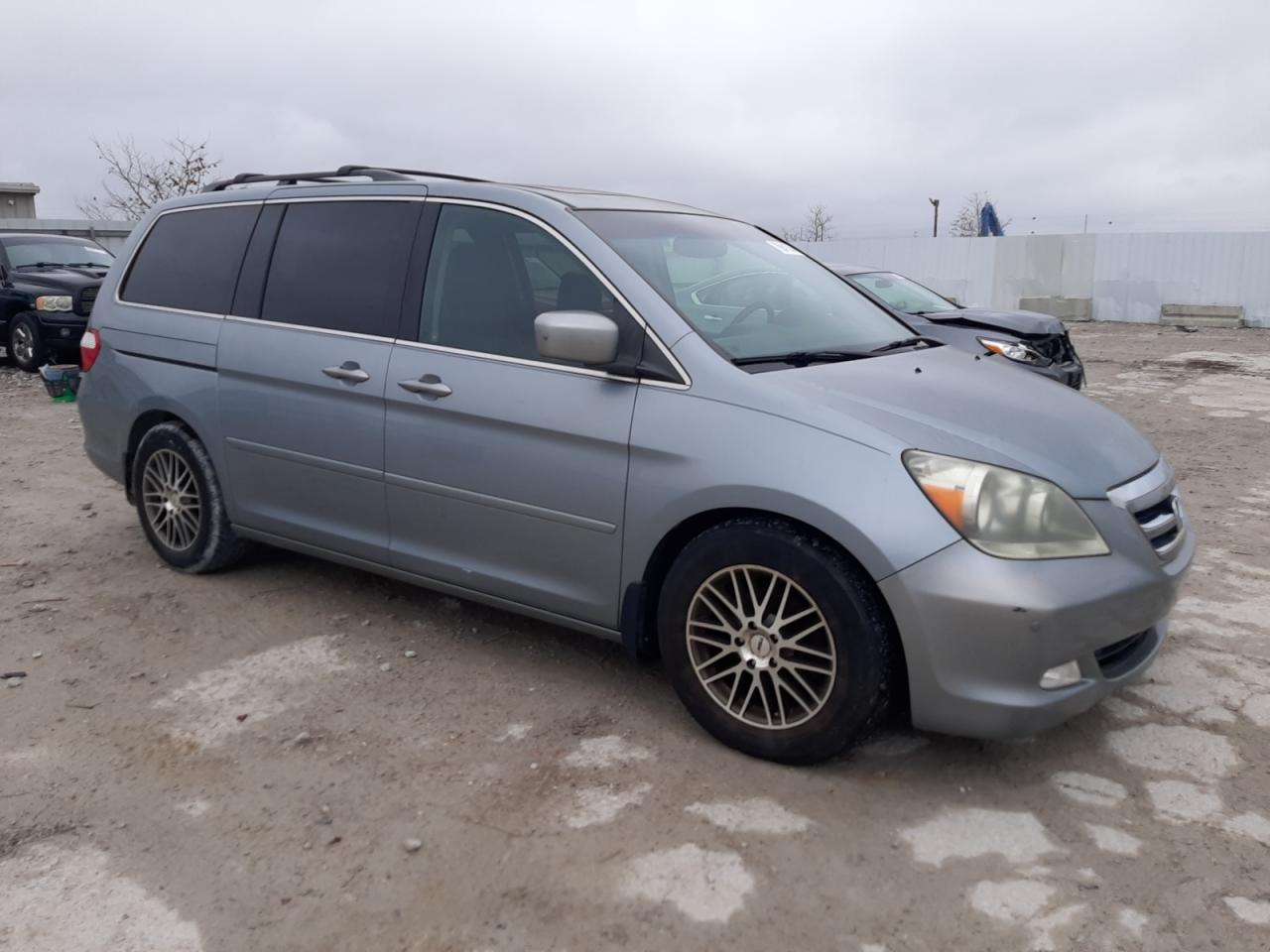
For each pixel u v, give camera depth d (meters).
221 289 4.77
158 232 5.20
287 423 4.39
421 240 4.11
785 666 3.21
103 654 4.17
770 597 3.22
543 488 3.62
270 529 4.62
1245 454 8.32
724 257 4.17
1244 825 2.98
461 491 3.85
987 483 2.97
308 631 4.40
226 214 4.89
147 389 4.95
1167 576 3.21
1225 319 21.95
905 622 2.96
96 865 2.79
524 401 3.64
